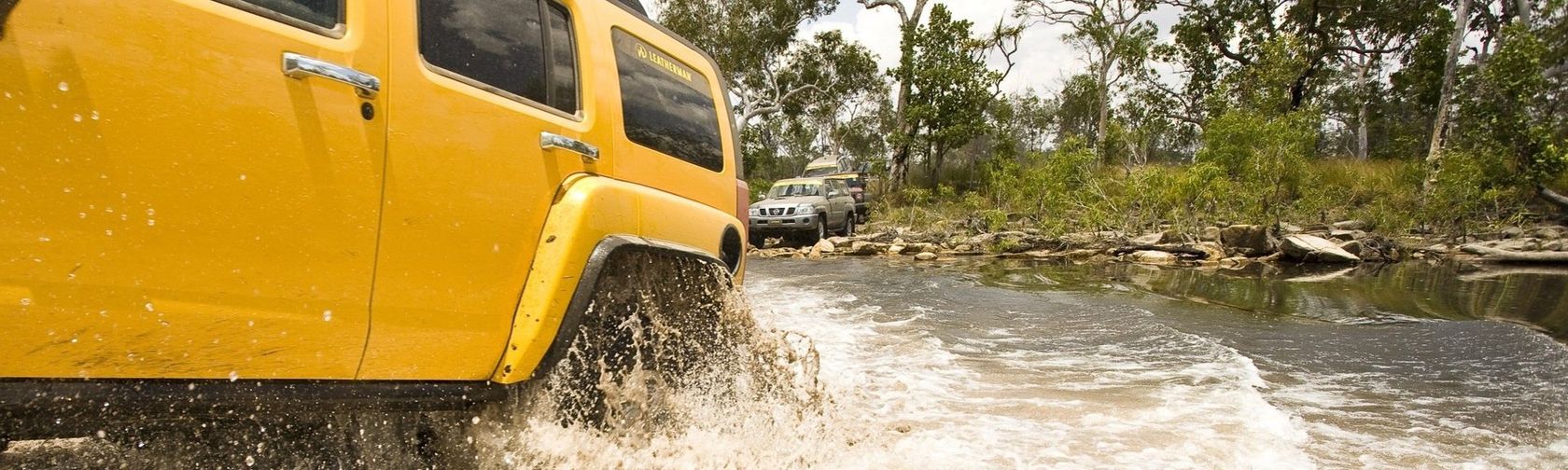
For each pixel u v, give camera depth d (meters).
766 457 3.45
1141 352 6.30
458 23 2.64
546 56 3.04
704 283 3.73
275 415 2.17
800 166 68.19
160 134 1.81
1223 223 17.53
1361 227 19.64
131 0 1.78
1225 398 4.79
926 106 38.12
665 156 3.75
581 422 3.06
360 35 2.24
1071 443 3.89
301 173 2.06
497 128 2.67
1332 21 37.75
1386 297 9.81
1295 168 18.16
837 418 4.14
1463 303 9.29
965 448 3.78
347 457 2.55
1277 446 3.86
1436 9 35.94
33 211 1.64
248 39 1.97
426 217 2.39
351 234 2.18
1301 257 15.16
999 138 41.12
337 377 2.25
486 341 2.63
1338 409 4.61
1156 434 4.05
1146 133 29.25
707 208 4.04
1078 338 6.95
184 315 1.88
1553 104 21.42
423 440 2.79
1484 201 19.69
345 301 2.19
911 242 19.52
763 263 15.80
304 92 2.07
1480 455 3.78
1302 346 6.59
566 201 2.89
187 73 1.85
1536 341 6.62
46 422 1.77
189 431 2.16
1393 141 39.00
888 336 6.97
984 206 24.56
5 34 1.58
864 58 41.03
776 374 4.12
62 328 1.71
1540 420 4.41
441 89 2.47
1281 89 30.30
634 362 3.29
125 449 2.13
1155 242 17.05
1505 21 33.00
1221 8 38.75
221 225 1.92
